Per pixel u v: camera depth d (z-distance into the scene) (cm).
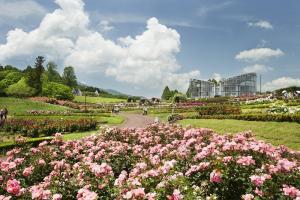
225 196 833
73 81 15175
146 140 1488
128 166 1255
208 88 12719
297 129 2341
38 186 898
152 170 874
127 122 4562
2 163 1111
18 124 3675
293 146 2027
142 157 1221
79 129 3681
